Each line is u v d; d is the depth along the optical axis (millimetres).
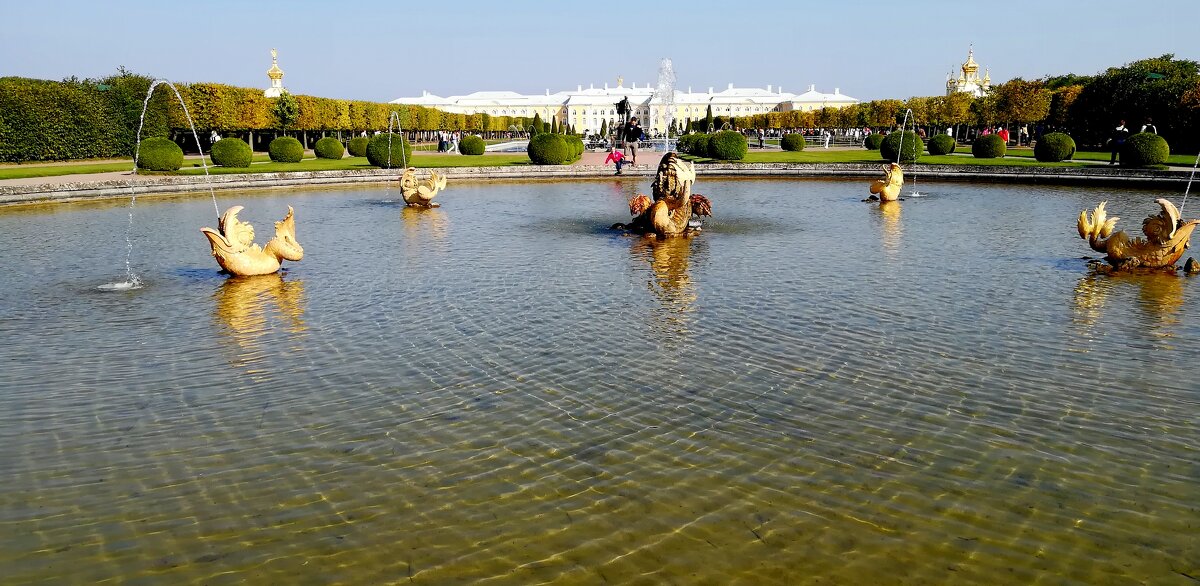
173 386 6250
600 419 5488
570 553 3871
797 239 13289
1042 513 4203
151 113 38156
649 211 13797
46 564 3842
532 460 4867
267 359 6910
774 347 7066
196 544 4004
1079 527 4066
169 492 4543
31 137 31281
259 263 10438
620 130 46344
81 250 12672
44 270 10969
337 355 6992
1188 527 4059
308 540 4016
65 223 16219
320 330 7809
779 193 22297
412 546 3951
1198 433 5191
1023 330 7555
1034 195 20797
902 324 7777
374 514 4254
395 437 5230
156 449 5109
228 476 4723
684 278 10086
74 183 20906
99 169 28688
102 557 3898
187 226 15797
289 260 10938
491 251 12312
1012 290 9258
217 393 6082
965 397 5828
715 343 7207
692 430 5285
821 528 4062
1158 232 10234
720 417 5496
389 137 31188
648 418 5496
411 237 13984
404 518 4215
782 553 3848
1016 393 5902
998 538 3971
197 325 8055
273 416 5613
